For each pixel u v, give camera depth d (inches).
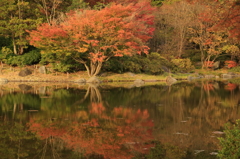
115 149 205.5
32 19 976.3
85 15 800.9
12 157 187.8
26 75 853.8
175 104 424.8
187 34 1429.6
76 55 860.6
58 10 1089.4
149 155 192.2
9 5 890.7
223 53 1520.7
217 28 415.8
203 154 193.6
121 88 674.8
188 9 1311.5
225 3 365.7
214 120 306.5
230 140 148.4
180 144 217.8
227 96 525.7
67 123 288.5
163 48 1386.6
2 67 852.0
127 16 826.8
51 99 458.6
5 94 511.5
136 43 825.5
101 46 824.9
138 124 285.9
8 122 290.8
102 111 358.3
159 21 1451.8
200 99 483.5
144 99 480.7
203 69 1396.4
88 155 192.7
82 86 706.2
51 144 216.7
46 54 927.0
